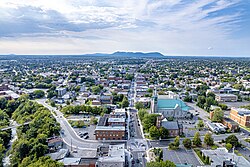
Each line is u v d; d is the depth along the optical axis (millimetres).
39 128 162750
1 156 127375
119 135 158375
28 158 119125
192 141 149250
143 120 183250
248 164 114688
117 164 111938
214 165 113500
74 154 136125
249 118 191625
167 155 134625
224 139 160750
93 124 192750
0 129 162125
